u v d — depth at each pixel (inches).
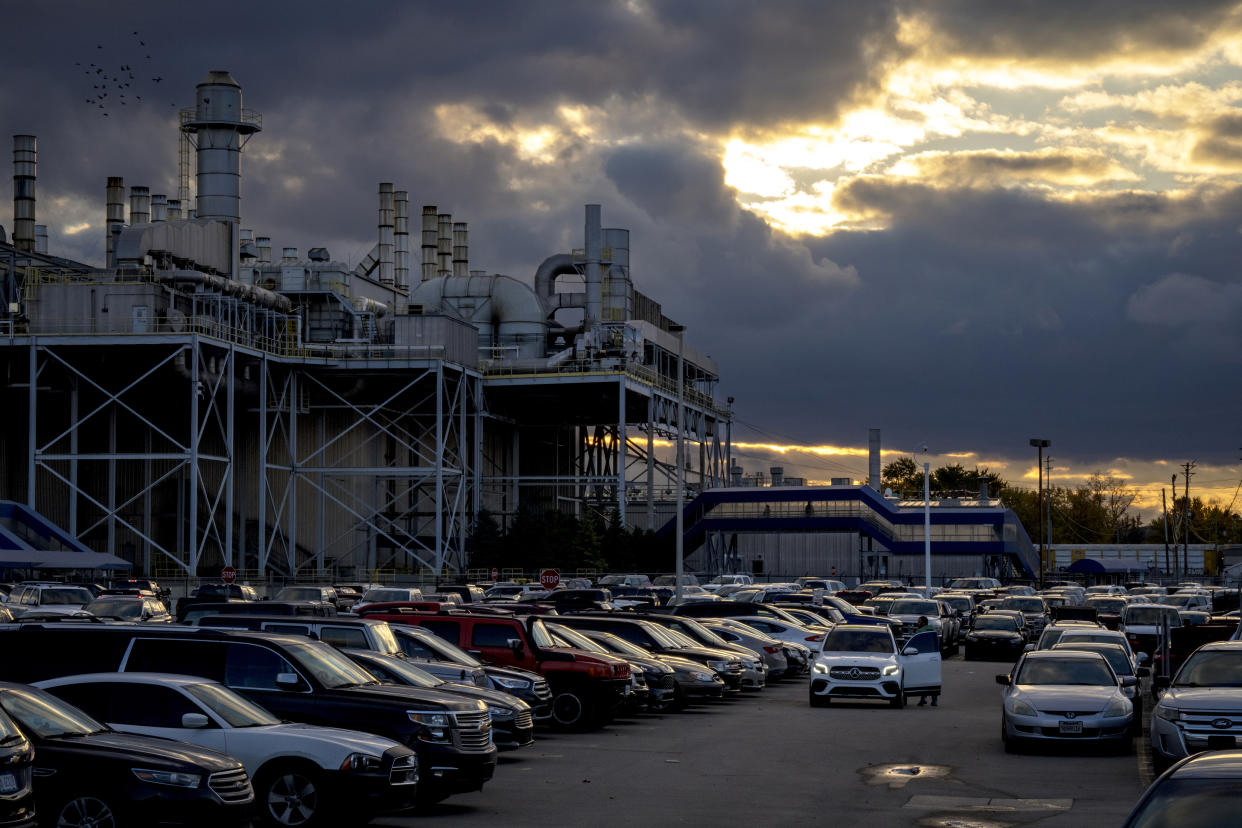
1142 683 1875.0
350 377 4030.5
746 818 784.3
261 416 3740.2
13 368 3646.7
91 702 680.4
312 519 4197.8
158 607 2080.5
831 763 1024.9
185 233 3668.8
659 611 2126.0
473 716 803.4
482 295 4635.8
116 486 3971.5
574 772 960.3
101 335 3425.2
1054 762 1033.5
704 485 5211.6
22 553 2970.0
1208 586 4153.5
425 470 3892.7
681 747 1106.7
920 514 4586.6
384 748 697.0
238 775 614.9
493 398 4554.6
